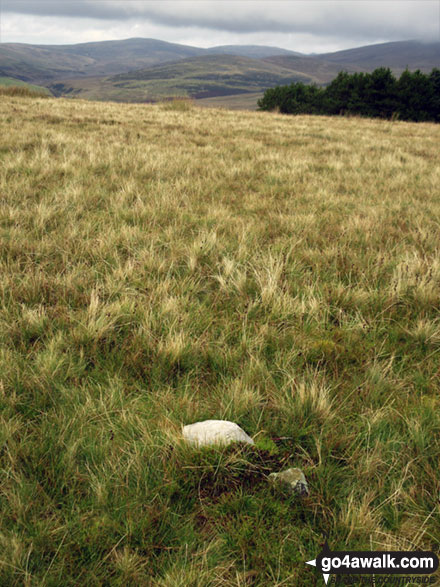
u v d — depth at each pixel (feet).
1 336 9.85
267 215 21.48
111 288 12.53
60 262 14.57
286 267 14.82
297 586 5.41
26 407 8.06
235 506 6.32
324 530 6.07
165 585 5.20
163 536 5.84
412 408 8.54
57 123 47.85
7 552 5.37
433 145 50.19
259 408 8.50
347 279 14.56
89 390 8.71
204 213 21.36
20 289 12.03
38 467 6.65
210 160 33.50
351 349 10.53
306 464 7.21
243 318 11.55
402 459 7.26
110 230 17.21
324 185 28.25
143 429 7.48
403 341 11.31
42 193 22.08
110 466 6.83
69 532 5.82
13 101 66.69
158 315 11.12
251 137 49.14
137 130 46.93
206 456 6.85
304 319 11.90
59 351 9.57
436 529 6.20
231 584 5.41
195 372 9.55
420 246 17.30
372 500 6.58
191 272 14.26
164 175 27.81
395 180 30.04
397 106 112.68
